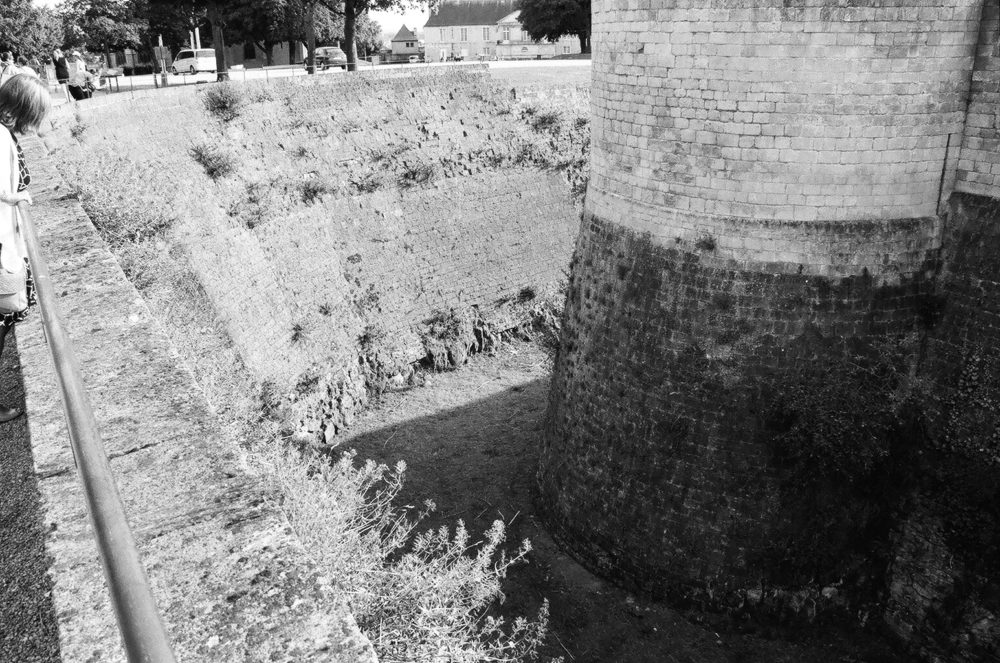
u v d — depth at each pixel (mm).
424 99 26828
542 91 29188
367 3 35656
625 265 13586
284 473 7758
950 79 10938
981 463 11094
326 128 24266
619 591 13633
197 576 2854
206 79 35844
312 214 22547
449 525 15859
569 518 14852
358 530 7906
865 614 12453
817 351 11750
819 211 11453
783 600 12375
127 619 1600
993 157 10945
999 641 10914
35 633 3281
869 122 10969
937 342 11688
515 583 13961
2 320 4988
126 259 11984
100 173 14242
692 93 11828
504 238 26531
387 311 23328
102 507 1901
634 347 13398
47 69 25938
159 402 3998
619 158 13547
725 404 12336
